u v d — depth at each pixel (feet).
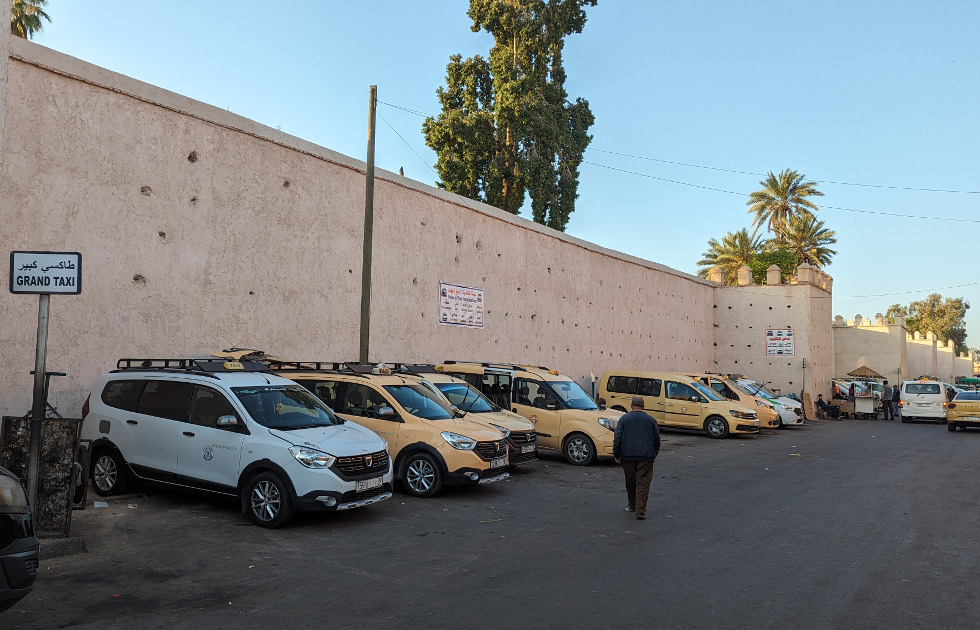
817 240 161.99
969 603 19.60
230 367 31.83
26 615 17.19
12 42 33.96
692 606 18.84
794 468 48.80
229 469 27.84
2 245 33.65
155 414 30.30
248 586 19.93
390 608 18.28
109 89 38.29
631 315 99.60
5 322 33.81
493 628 16.93
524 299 76.23
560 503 33.81
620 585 20.62
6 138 33.81
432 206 62.90
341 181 53.36
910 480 43.52
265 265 47.09
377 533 26.78
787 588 20.67
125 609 17.80
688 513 31.91
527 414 49.67
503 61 111.75
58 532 22.80
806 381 116.26
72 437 23.17
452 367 52.95
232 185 45.06
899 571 22.76
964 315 356.18
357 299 54.24
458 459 33.88
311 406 31.04
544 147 114.93
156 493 32.40
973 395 86.94
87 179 37.17
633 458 30.71
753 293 122.62
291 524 27.78
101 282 37.70
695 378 77.20
